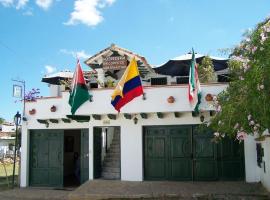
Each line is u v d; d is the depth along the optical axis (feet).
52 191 57.16
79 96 54.03
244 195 45.06
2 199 52.16
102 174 59.57
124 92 50.03
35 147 62.34
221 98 35.58
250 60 30.01
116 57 61.93
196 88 48.24
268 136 42.68
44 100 60.70
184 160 54.85
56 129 61.36
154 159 55.72
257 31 29.45
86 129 59.11
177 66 62.85
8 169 101.40
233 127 31.89
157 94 52.16
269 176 44.27
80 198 48.91
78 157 71.56
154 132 56.03
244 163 52.95
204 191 47.50
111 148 62.90
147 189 49.98
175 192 47.67
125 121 56.49
